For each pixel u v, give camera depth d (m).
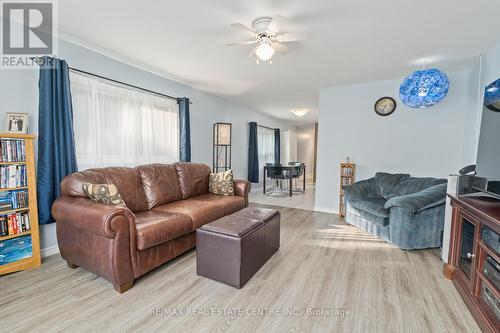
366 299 1.77
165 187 2.98
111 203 1.92
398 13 1.96
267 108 6.24
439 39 2.40
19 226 2.10
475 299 1.56
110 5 1.94
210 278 2.03
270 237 2.42
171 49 2.76
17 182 2.08
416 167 3.60
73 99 2.61
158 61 3.12
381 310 1.65
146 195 2.79
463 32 2.25
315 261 2.38
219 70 3.42
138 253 1.94
